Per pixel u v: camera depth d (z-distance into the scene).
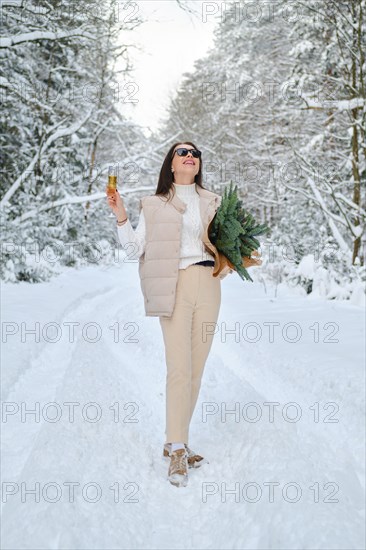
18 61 15.60
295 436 3.16
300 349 5.73
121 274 20.52
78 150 20.38
